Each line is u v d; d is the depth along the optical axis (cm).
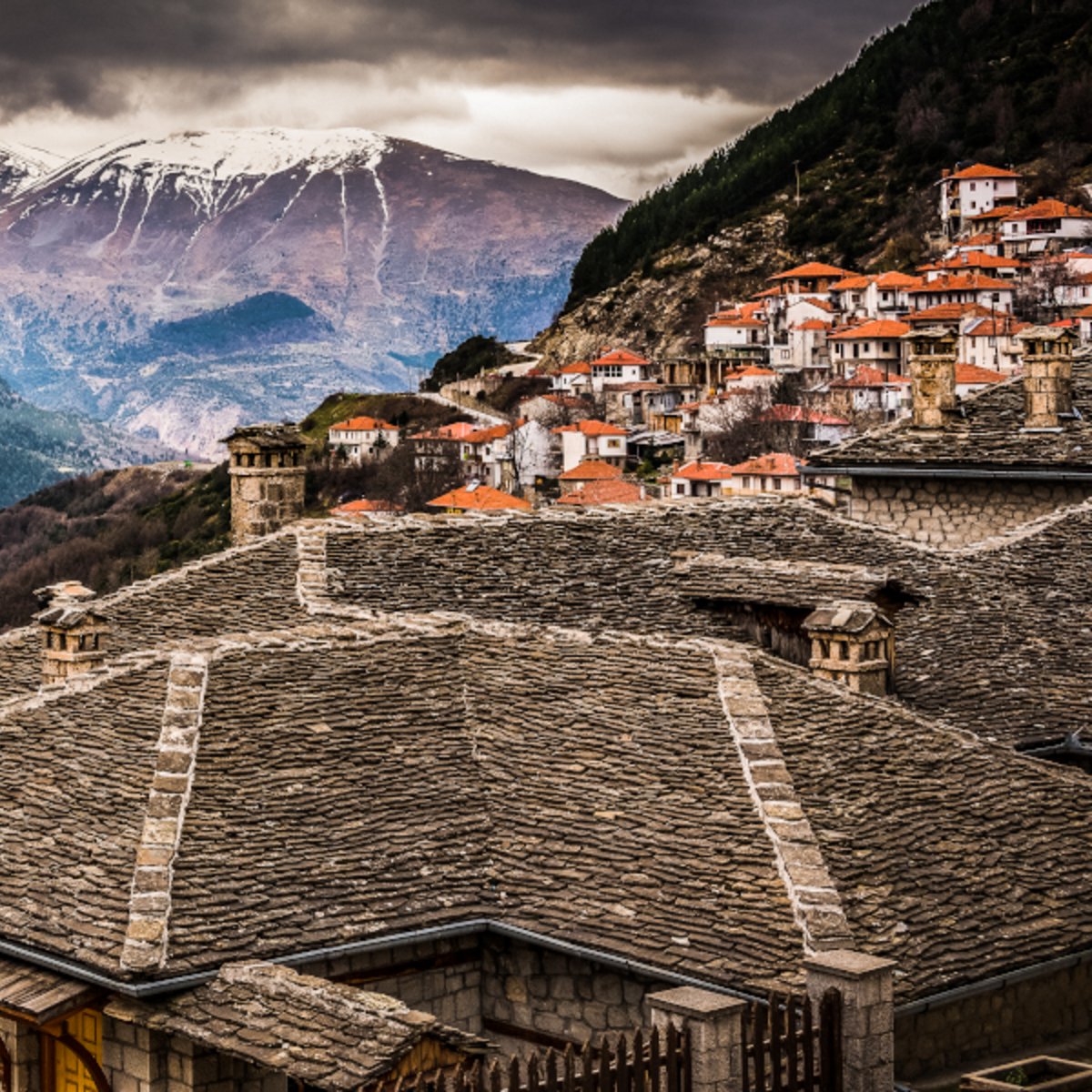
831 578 2961
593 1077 1631
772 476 14038
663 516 3381
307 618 2886
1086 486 3762
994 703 2956
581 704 2491
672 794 2270
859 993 1797
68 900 2053
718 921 2034
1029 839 2314
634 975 2033
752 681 2478
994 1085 1878
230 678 2452
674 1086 1675
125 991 1909
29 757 2367
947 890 2155
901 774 2370
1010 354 17638
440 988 2159
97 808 2216
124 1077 2009
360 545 3120
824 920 2005
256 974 1923
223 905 2039
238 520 3838
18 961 2059
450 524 3209
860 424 16850
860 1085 1789
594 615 3017
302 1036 1805
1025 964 2075
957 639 3133
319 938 2030
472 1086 1611
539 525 3244
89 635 2864
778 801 2214
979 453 3869
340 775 2309
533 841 2238
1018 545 3488
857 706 2509
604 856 2183
